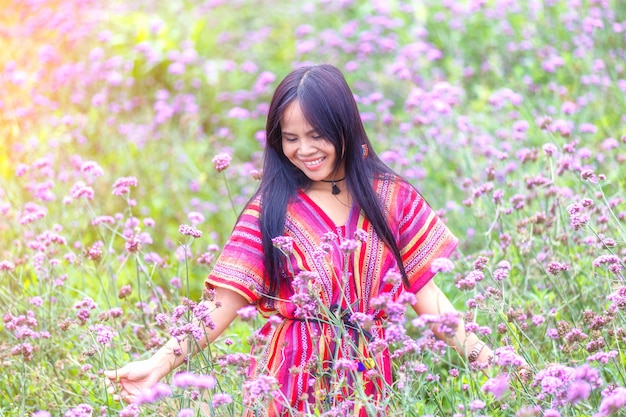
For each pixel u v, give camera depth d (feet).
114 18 27.91
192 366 11.05
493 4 26.43
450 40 25.46
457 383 12.28
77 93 24.09
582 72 21.21
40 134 21.50
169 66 25.35
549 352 12.44
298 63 26.07
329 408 10.40
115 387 10.83
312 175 11.00
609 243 11.71
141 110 24.36
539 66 22.25
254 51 27.50
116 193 13.96
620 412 9.70
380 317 11.12
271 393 9.55
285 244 10.49
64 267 16.47
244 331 14.61
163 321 11.40
